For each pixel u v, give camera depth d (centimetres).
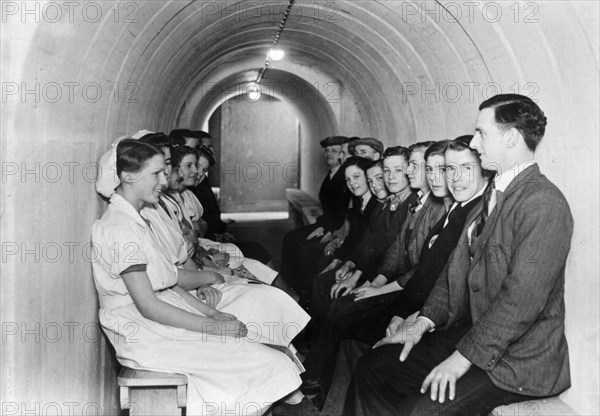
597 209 318
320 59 958
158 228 406
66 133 316
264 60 1075
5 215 248
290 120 1762
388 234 546
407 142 705
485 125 332
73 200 330
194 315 356
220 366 347
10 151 249
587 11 304
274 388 349
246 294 430
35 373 277
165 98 696
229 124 1747
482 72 453
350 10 622
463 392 313
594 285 322
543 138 364
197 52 713
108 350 425
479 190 404
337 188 796
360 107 948
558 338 323
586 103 324
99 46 341
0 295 250
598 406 322
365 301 470
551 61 346
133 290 347
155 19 437
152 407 357
